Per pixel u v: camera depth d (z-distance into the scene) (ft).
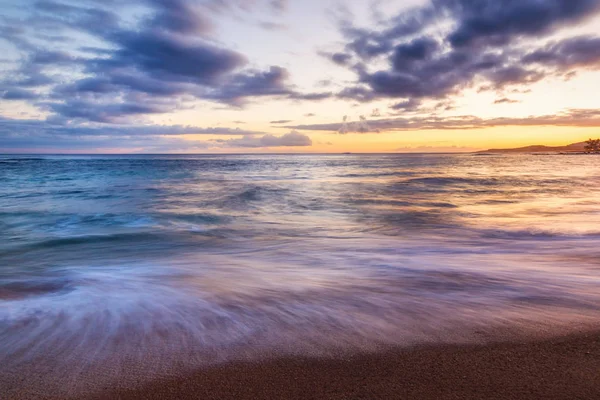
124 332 12.02
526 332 11.32
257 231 39.55
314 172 178.09
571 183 104.63
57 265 26.04
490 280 17.70
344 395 8.13
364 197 72.69
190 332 11.96
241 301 15.23
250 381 8.87
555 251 25.38
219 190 85.61
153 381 8.98
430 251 27.07
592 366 8.99
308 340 11.18
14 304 15.24
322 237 35.53
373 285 17.38
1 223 44.70
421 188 92.07
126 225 43.47
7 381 9.06
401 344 10.75
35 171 167.12
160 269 22.85
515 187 93.97
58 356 10.36
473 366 9.25
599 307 13.55
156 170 185.98
